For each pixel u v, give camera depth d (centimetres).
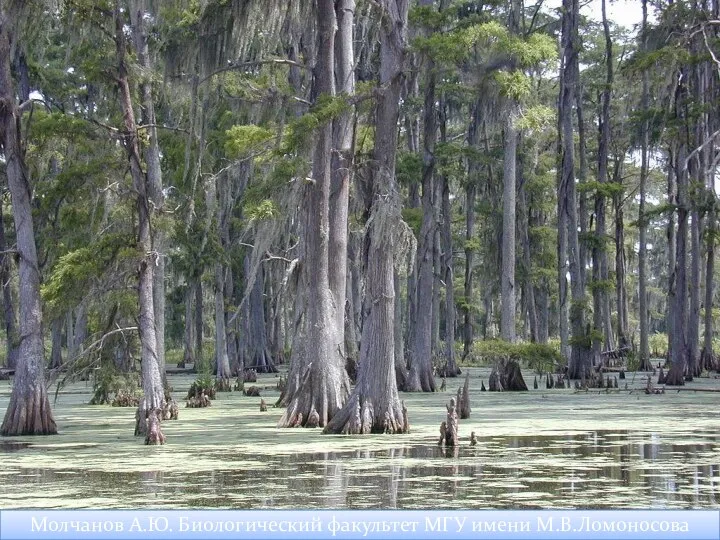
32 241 2220
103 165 2211
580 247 5375
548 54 2592
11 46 2225
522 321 6762
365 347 2061
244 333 5631
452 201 6619
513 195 3800
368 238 2144
